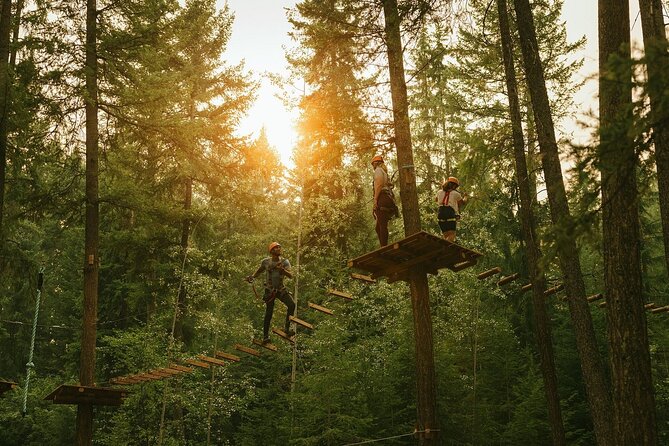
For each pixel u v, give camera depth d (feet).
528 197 44.80
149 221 59.62
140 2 56.75
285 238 81.61
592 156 17.17
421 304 36.29
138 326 78.59
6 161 53.57
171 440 69.21
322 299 83.71
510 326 74.02
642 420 24.09
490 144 40.32
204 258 78.48
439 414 63.67
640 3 34.14
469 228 73.82
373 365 70.74
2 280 56.44
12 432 88.22
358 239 82.07
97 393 44.60
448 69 63.67
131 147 67.05
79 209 55.98
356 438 61.41
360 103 40.93
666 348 75.61
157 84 57.31
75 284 96.43
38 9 52.90
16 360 98.07
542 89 37.99
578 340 38.17
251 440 70.85
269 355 81.35
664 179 32.50
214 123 71.41
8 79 46.68
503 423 72.64
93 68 55.21
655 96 15.57
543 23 60.49
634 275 25.61
